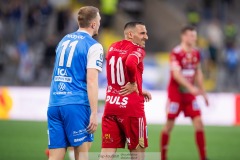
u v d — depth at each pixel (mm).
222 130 54281
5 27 82062
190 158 37531
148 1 92438
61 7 85750
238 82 80562
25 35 82125
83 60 22750
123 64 24938
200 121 34531
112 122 25406
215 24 85250
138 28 25281
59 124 23031
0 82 77500
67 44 23094
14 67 79938
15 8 82125
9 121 58406
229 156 38781
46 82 77312
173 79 34969
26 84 76750
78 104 22594
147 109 60688
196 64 35312
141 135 25141
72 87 22766
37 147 40969
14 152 38531
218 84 80500
